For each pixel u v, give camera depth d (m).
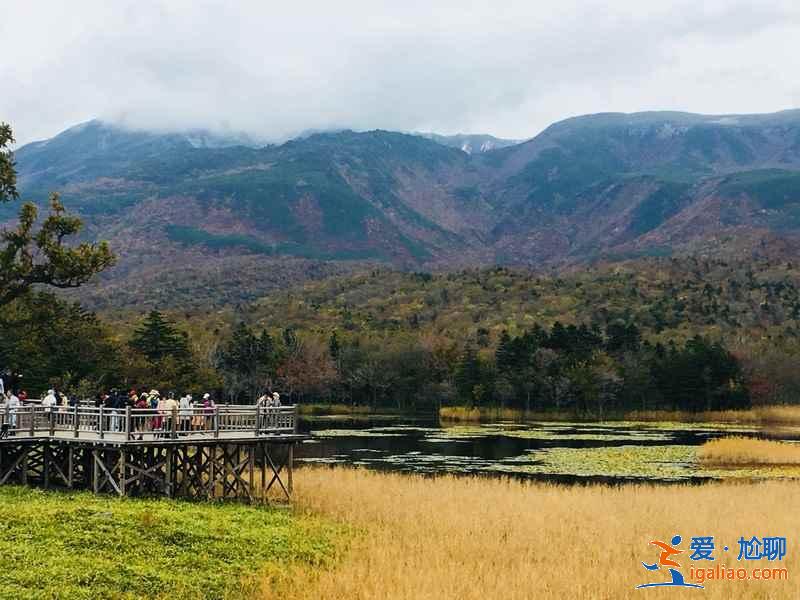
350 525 38.44
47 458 41.09
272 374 161.88
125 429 38.12
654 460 74.19
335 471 58.34
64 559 27.55
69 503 34.97
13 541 28.64
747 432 111.75
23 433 40.47
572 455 77.94
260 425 43.22
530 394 156.00
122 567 27.73
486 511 43.00
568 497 47.97
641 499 47.72
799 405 155.00
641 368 152.38
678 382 149.25
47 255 65.94
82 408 40.00
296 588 27.84
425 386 167.25
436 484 52.25
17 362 78.81
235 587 27.84
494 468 67.94
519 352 157.12
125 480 38.41
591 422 137.00
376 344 184.00
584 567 32.44
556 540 36.66
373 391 173.75
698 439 98.56
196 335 174.75
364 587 27.64
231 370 159.50
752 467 69.56
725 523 41.28
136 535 31.09
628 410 152.75
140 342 116.81
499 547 35.00
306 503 43.88
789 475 64.75
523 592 28.14
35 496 36.56
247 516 37.25
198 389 111.06
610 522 40.75
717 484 56.59
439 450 82.81
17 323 77.19
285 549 32.34
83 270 66.25
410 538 36.31
